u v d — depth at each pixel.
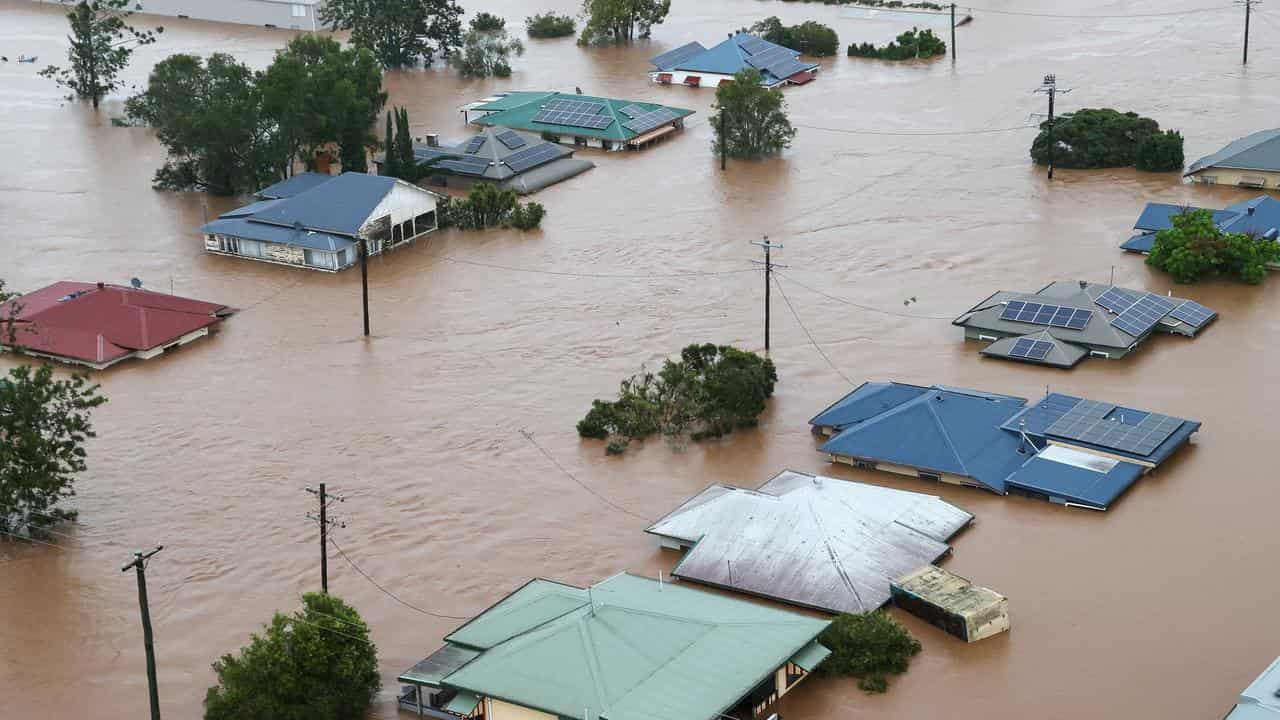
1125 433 81.94
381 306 113.31
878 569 69.94
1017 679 63.06
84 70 181.12
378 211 124.94
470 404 94.44
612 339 104.50
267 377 100.19
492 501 81.69
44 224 135.88
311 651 61.03
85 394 81.31
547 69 195.00
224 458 88.12
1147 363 96.12
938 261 117.88
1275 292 108.00
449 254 125.44
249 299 115.88
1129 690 62.12
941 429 82.56
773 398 93.56
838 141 155.88
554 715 56.78
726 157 151.25
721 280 115.81
